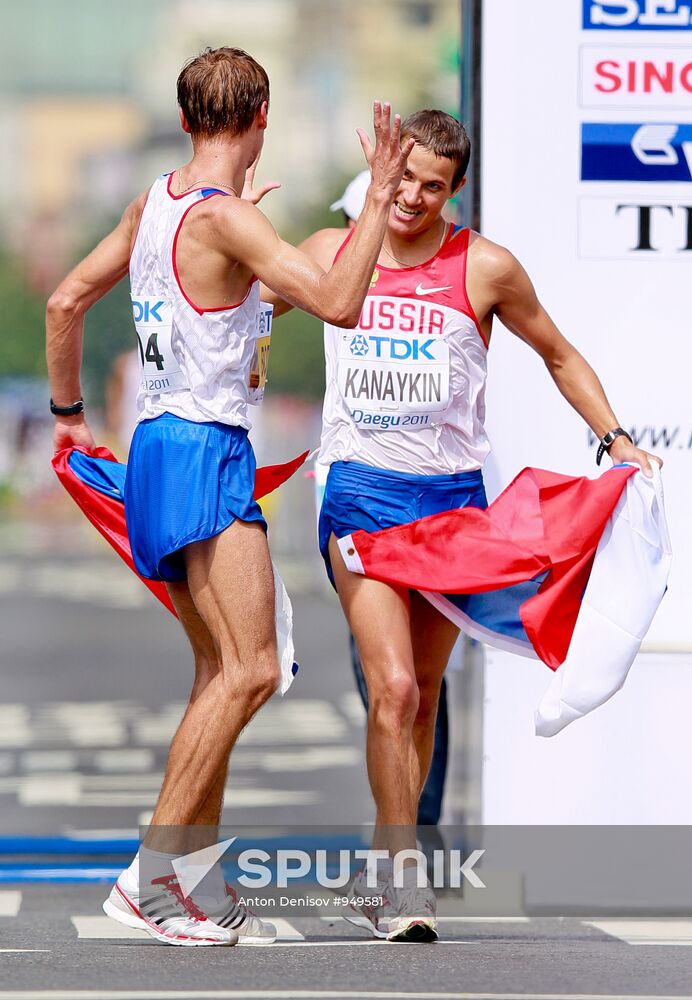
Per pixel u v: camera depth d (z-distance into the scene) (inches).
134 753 1414.9
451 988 538.6
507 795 767.7
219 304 598.5
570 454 765.9
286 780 1289.4
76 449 676.7
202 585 604.1
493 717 766.5
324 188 6781.5
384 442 666.8
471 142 744.3
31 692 1870.1
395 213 649.6
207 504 597.6
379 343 661.9
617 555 668.1
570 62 757.3
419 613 685.9
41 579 3833.7
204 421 601.9
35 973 555.2
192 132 620.4
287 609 619.2
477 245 665.0
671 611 765.3
